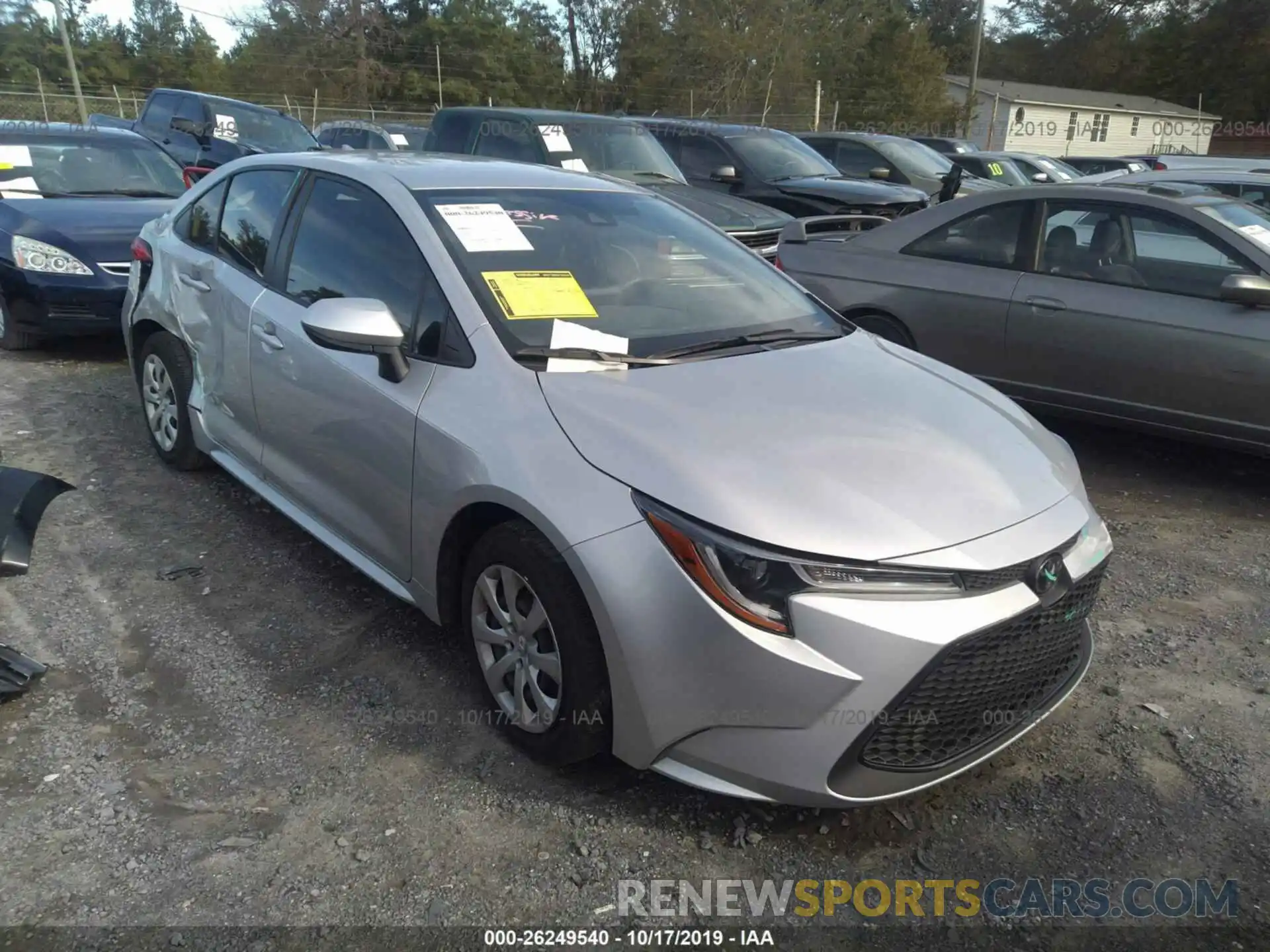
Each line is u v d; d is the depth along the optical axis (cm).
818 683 229
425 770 281
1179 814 277
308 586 384
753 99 4225
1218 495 526
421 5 4762
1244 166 1490
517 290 316
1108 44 5812
